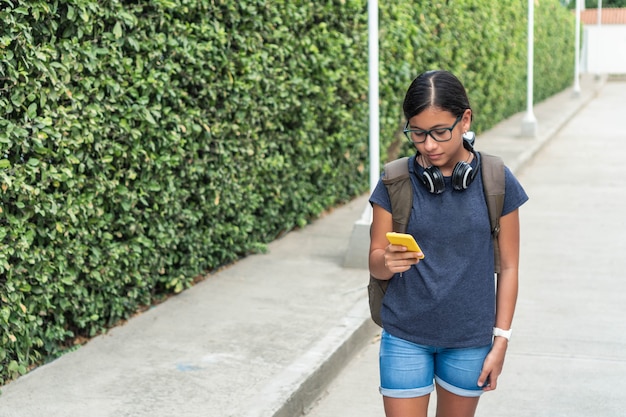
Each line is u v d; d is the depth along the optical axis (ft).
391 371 10.62
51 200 16.51
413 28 37.88
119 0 18.86
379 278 10.60
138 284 20.04
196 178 21.99
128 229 19.57
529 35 59.62
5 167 15.39
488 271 10.39
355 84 32.73
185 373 16.70
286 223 28.60
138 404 15.21
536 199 39.11
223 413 14.83
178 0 20.33
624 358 19.02
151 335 18.95
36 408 15.01
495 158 10.36
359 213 32.71
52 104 16.63
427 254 10.29
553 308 22.66
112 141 18.47
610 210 36.14
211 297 21.84
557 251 28.96
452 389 10.69
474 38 54.60
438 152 9.89
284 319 20.08
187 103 21.91
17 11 15.21
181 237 21.77
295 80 26.76
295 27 27.04
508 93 71.77
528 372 18.26
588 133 67.62
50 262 16.98
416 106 9.79
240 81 23.65
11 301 15.87
